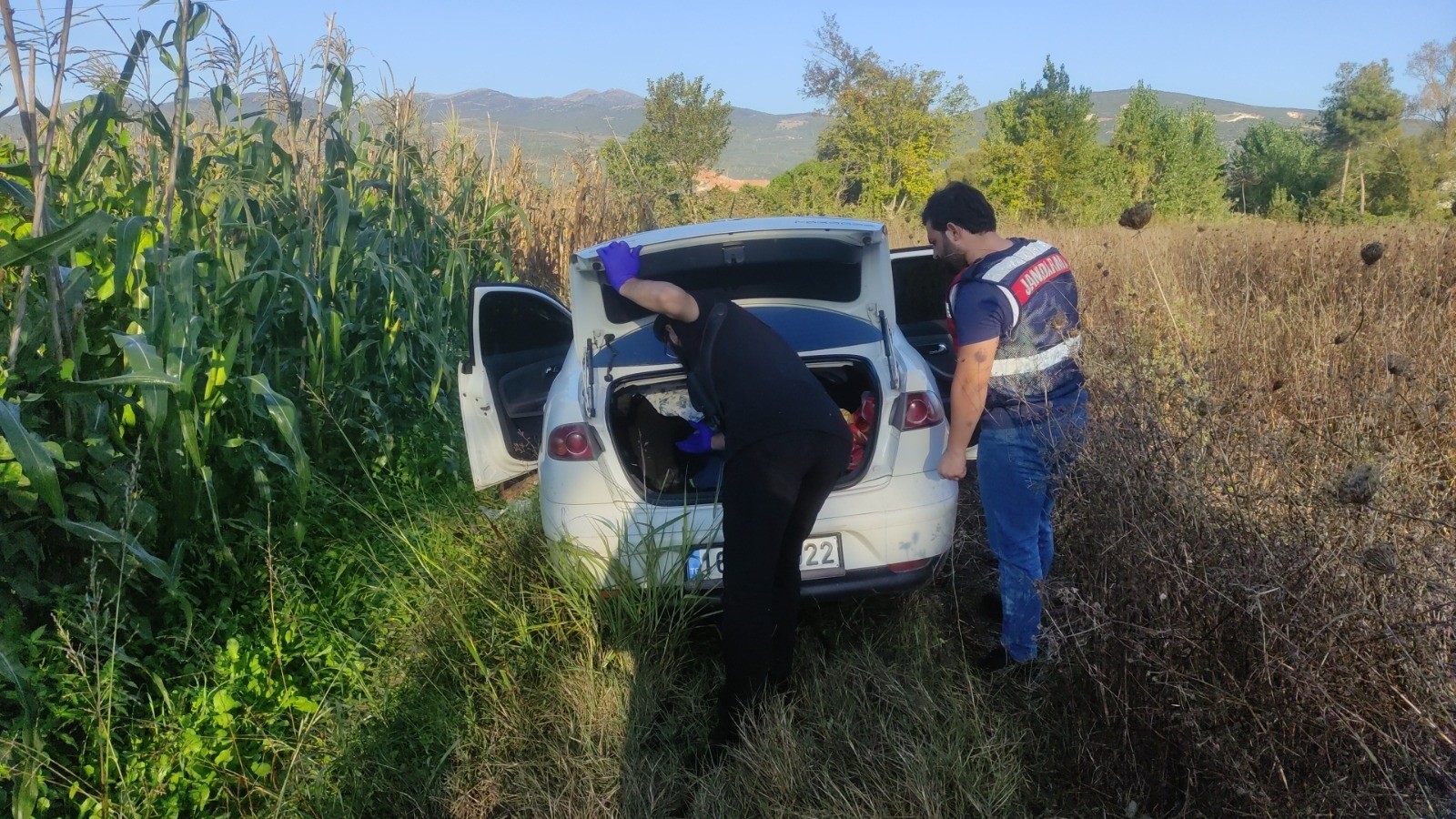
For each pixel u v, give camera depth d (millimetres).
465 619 3289
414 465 4754
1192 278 6863
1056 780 2537
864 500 3104
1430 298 4949
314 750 2717
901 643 3217
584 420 3199
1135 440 2395
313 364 4402
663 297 2756
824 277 3717
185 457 3193
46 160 2805
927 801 2369
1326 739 2047
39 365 2857
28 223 3160
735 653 2691
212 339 3553
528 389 4980
